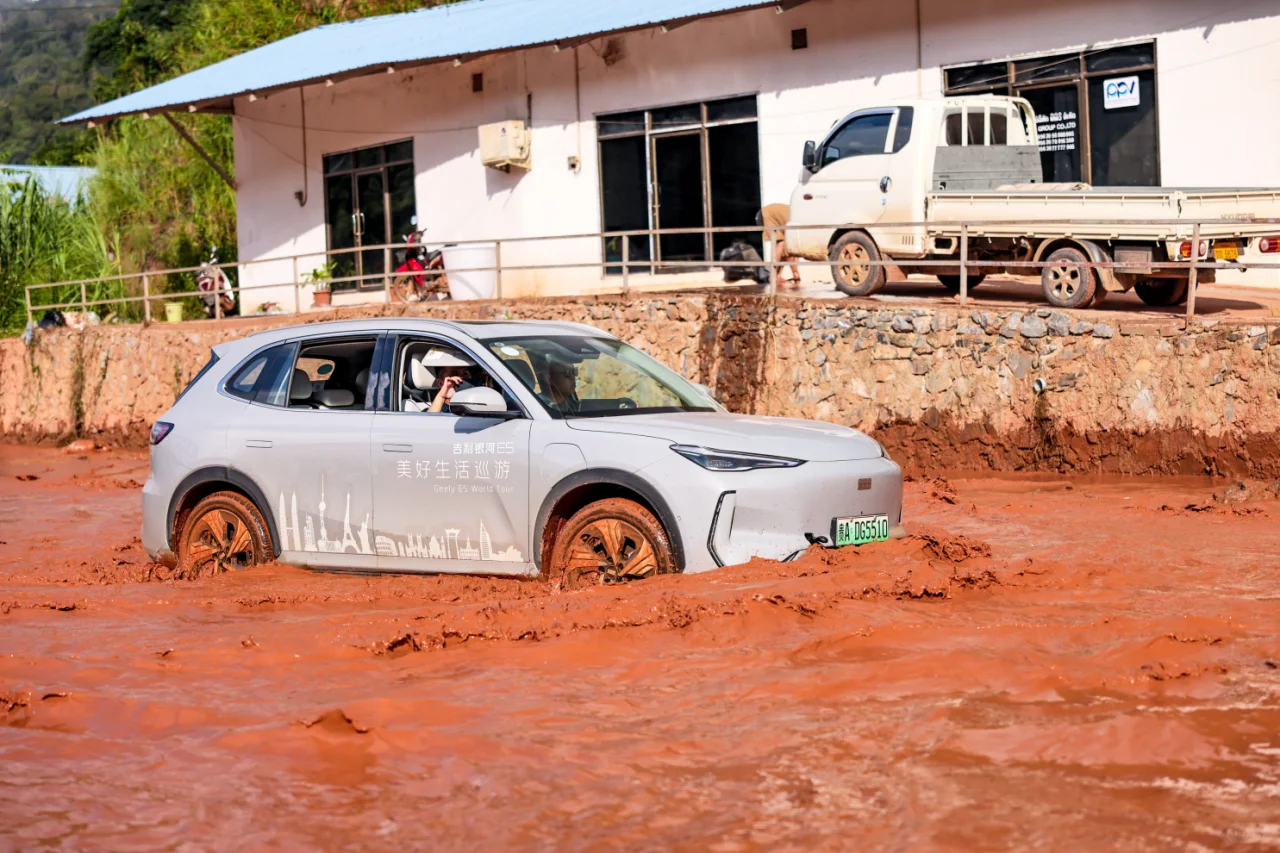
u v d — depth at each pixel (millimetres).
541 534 6957
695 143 20953
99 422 24125
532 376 7461
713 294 16734
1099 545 7977
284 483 7848
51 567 9180
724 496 6539
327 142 26078
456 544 7266
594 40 21797
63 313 27000
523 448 7039
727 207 20703
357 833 3648
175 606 6895
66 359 24844
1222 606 5875
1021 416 13734
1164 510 9750
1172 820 3527
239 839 3641
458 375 7637
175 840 3648
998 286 17219
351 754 4277
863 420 14969
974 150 15570
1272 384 12102
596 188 22109
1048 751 4078
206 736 4523
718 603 5816
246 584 7445
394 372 7789
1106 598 6137
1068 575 6645
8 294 31578
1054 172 17656
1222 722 4277
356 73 22672
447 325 7781
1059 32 17359
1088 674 4820
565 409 7320
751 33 20047
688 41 20734
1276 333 12102
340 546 7676
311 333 8227
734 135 20484
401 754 4262
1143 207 13188
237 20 34969
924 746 4156
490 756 4207
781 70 19812
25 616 6859
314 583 7395
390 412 7672
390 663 5418
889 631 5496
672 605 5828
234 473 8055
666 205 21391
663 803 3775
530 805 3795
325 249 26453
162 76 48156
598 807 3762
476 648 5598
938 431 14352
